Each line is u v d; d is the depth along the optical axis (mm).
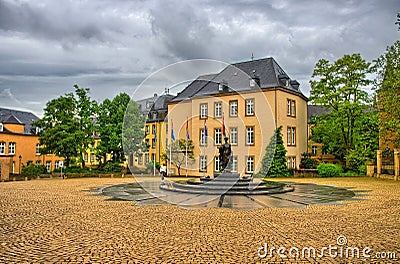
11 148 42375
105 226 8203
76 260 5676
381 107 26297
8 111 45812
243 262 5586
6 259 5734
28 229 7926
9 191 16578
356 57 30078
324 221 8789
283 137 30766
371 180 23031
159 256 5863
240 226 8180
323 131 32719
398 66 24641
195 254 5977
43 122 33844
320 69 31359
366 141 29406
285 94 31453
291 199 13078
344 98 30828
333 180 23203
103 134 33875
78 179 26922
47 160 45875
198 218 9195
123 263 5516
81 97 34344
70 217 9398
